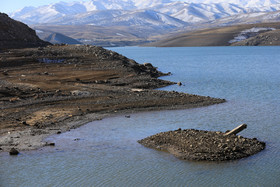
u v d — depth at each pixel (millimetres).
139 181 23406
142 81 67312
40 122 37406
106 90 54344
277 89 60719
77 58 82250
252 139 30500
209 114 41375
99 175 24344
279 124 36375
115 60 83375
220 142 28750
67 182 23391
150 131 34562
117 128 35750
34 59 77375
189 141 29188
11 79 60469
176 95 51500
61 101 47188
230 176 23875
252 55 188375
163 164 25844
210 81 73438
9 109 42656
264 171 24578
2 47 90938
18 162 26625
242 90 60219
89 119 39219
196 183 23000
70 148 29578
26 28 108688
